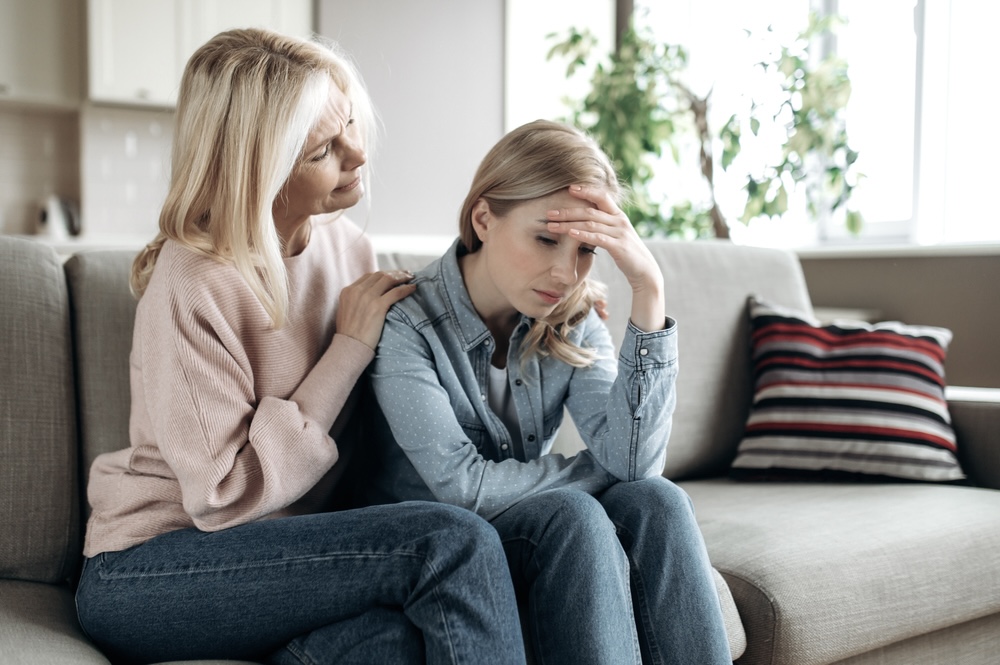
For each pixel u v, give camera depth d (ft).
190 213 4.28
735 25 13.52
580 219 4.39
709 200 11.59
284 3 15.34
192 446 3.97
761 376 7.14
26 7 14.33
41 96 14.56
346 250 5.19
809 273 11.71
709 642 4.05
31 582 4.61
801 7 12.86
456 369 4.78
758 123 10.23
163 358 4.08
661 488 4.26
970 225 11.50
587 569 3.84
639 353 4.47
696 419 7.04
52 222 14.90
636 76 11.31
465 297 4.83
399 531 3.74
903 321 10.70
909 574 5.07
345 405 4.79
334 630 3.76
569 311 4.84
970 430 6.78
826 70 10.05
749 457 6.86
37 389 4.70
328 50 4.71
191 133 4.28
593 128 11.53
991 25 11.21
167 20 14.75
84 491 4.88
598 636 3.79
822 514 5.59
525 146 4.52
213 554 3.87
